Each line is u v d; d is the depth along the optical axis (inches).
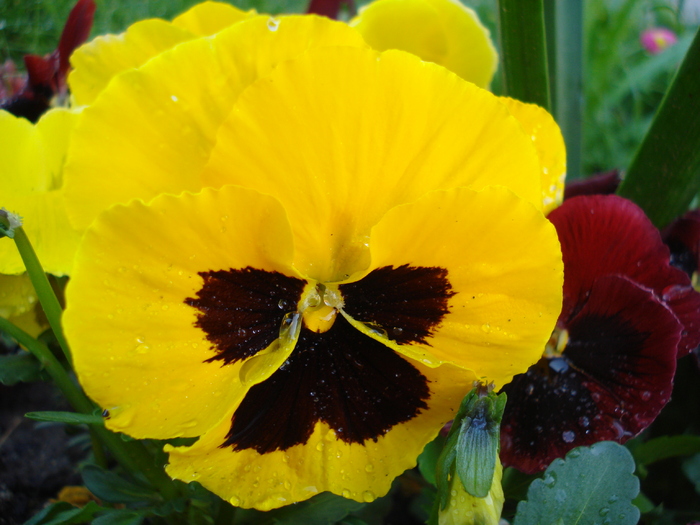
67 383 7.8
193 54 6.8
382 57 6.5
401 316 7.0
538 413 7.9
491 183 6.9
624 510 7.2
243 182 6.7
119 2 18.5
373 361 7.2
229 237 6.5
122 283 6.4
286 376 7.2
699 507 9.4
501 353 7.0
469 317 7.0
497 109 6.7
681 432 9.6
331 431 7.2
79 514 7.7
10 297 8.4
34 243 7.8
